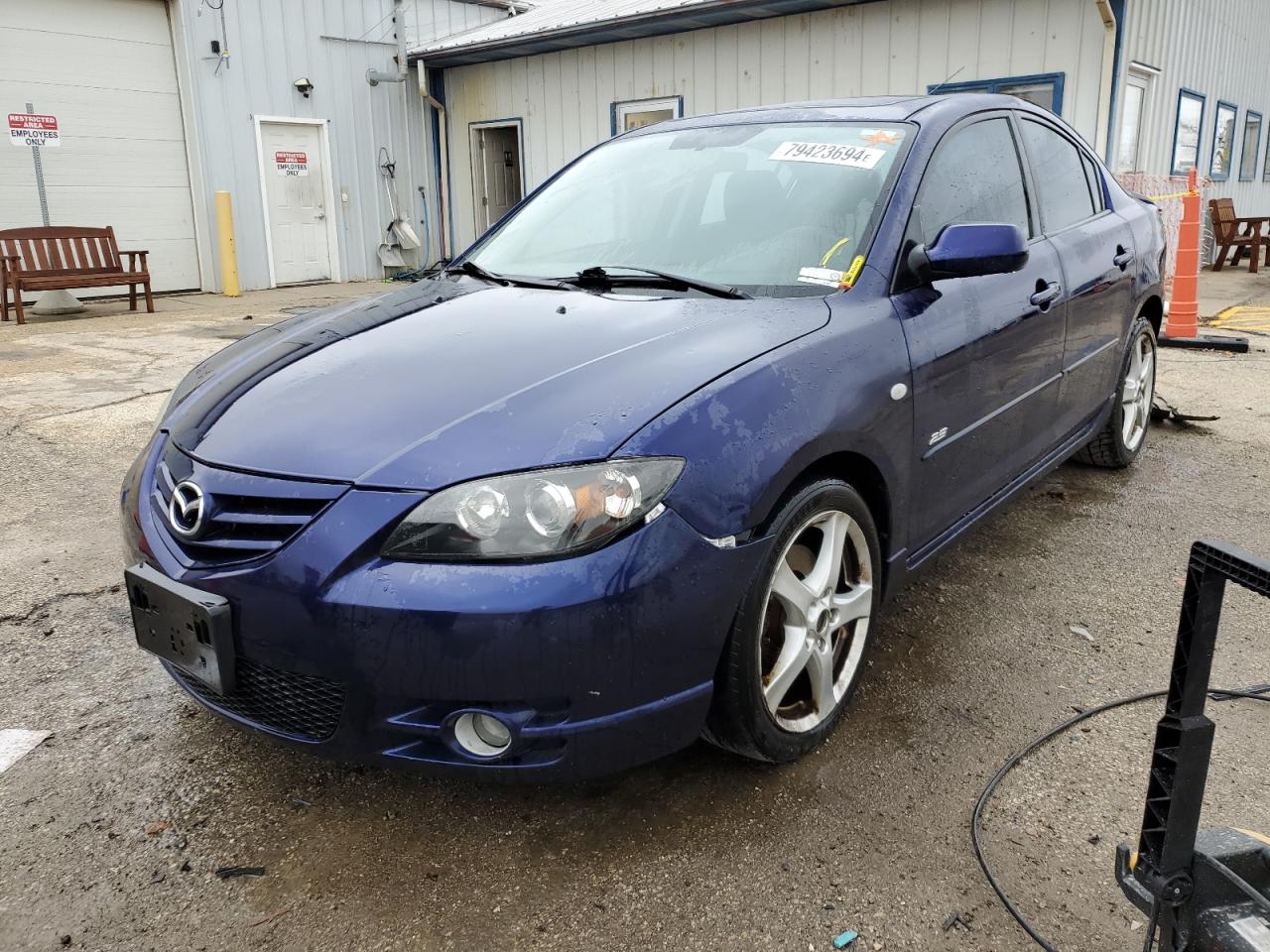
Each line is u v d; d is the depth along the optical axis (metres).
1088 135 10.09
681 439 1.99
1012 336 3.09
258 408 2.26
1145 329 4.57
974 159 3.25
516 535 1.86
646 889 2.02
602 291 2.76
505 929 1.92
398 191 15.23
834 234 2.75
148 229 12.66
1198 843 1.55
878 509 2.57
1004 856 2.10
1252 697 2.70
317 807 2.30
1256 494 4.42
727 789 2.34
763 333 2.33
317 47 13.85
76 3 11.63
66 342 8.60
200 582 2.02
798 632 2.29
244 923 1.94
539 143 14.62
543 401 2.06
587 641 1.86
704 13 11.52
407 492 1.90
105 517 4.15
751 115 3.46
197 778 2.41
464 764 1.95
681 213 3.06
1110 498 4.39
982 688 2.79
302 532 1.94
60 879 2.06
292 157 13.87
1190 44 12.58
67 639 3.11
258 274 13.67
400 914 1.96
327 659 1.91
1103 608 3.29
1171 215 9.05
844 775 2.39
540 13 15.04
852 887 2.02
